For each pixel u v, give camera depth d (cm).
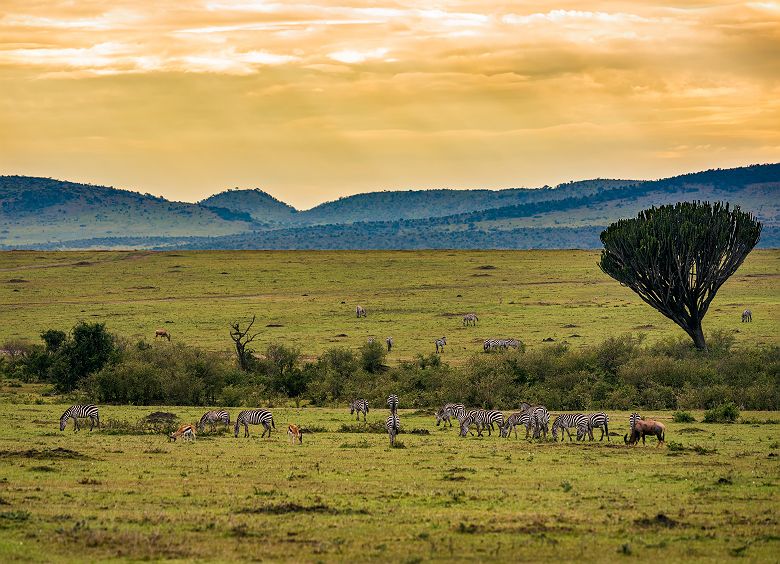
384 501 6162
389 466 7806
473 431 10969
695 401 14000
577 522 5516
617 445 9288
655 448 9038
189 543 4969
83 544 4894
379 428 10944
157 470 7431
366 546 4928
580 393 14500
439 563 4619
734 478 7075
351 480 7062
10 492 6319
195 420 11856
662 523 5459
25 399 14538
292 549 4862
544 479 7112
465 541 5041
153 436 10062
